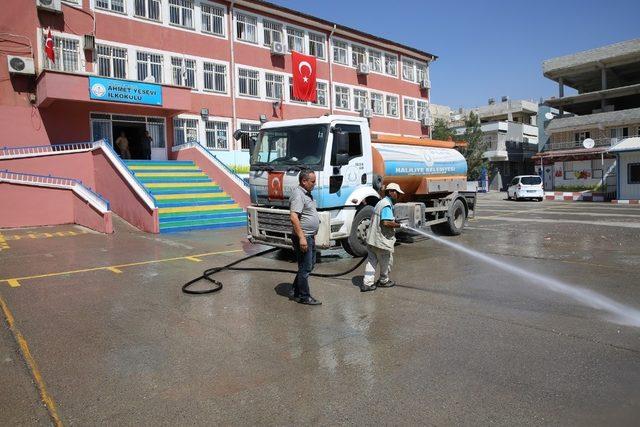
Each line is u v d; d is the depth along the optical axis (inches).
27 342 202.7
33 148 735.7
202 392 155.6
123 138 816.9
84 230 577.6
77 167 687.1
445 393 151.1
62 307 254.2
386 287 288.5
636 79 1745.8
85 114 791.1
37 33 745.0
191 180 725.3
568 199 1310.3
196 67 943.0
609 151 1207.6
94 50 796.6
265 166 362.0
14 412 144.4
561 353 181.5
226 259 388.8
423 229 550.6
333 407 144.0
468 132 1742.1
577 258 375.2
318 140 347.9
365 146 381.1
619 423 131.7
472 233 541.0
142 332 213.9
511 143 1939.0
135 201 580.1
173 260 385.7
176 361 181.0
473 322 220.2
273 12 1080.8
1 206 601.0
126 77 844.0
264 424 135.5
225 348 193.3
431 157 470.9
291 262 372.5
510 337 199.6
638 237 491.2
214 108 970.1
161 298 271.1
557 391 150.9
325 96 1219.2
